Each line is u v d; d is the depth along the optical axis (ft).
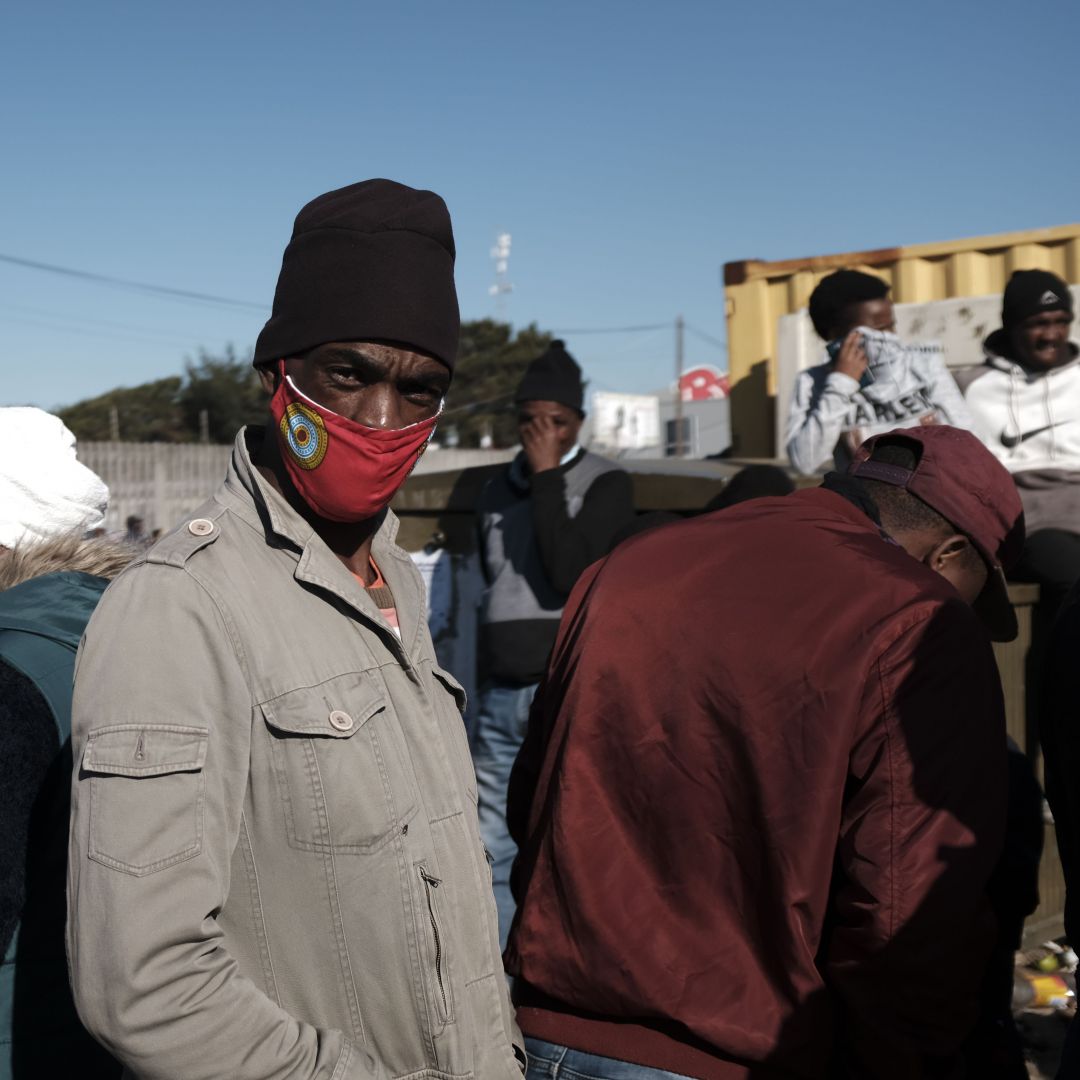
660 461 14.79
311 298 4.74
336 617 4.83
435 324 4.81
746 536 5.86
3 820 5.10
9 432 6.65
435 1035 4.61
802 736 5.15
